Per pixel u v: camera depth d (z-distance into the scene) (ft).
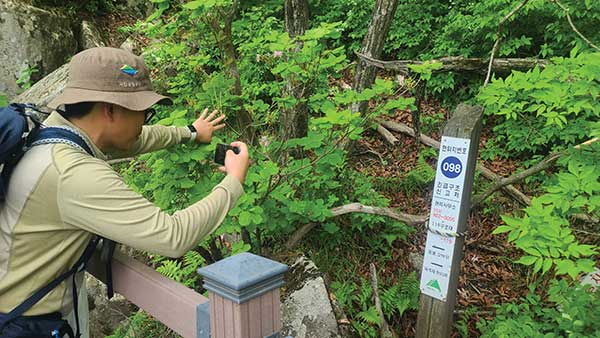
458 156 7.96
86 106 4.37
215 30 8.83
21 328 4.23
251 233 10.72
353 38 22.06
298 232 11.27
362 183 14.01
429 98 19.83
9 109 4.20
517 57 18.48
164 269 10.48
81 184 3.95
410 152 17.43
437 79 18.62
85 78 4.34
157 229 4.03
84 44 23.27
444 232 8.27
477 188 15.12
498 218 14.43
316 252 12.19
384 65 13.50
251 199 8.11
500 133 16.97
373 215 12.55
